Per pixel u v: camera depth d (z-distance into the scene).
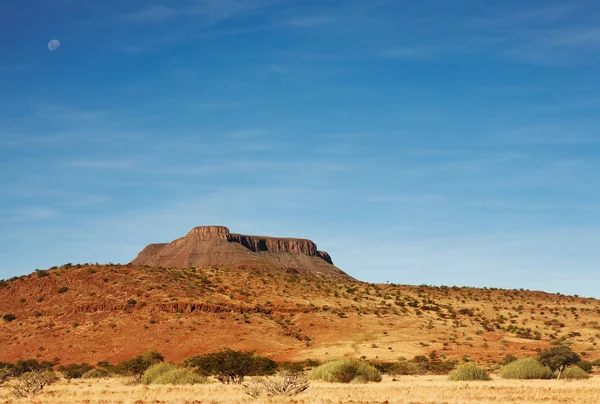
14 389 44.66
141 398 37.22
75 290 156.00
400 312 166.38
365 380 55.06
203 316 145.62
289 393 39.16
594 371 88.31
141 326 138.62
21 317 146.25
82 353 128.12
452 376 61.38
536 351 128.00
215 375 57.75
